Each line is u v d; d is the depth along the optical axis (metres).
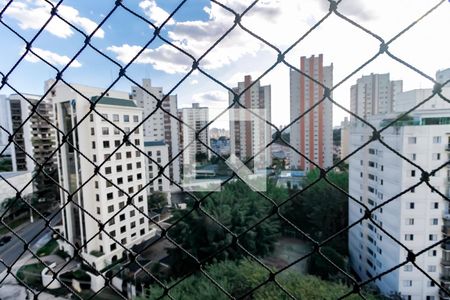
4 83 0.89
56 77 0.83
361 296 0.69
